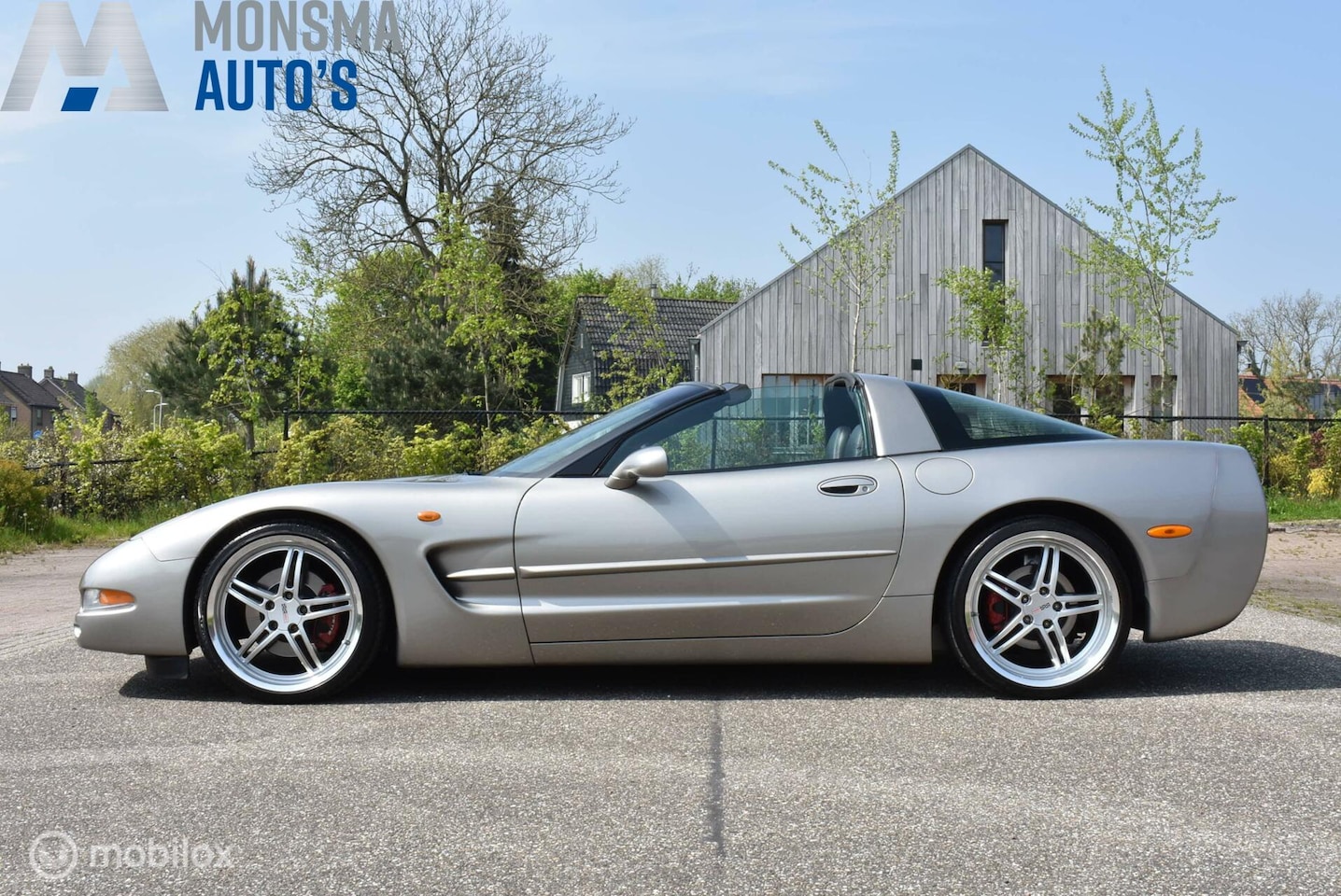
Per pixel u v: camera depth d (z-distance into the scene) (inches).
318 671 154.6
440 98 1180.5
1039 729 137.6
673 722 141.1
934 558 156.3
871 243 898.7
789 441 163.0
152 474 488.1
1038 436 166.1
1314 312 1754.4
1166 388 740.0
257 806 109.6
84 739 135.0
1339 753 126.4
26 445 584.7
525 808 108.5
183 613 155.3
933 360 991.6
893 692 158.9
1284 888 88.7
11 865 94.9
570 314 1540.4
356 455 500.7
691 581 155.8
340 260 1163.9
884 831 101.8
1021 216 997.2
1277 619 229.0
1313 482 570.3
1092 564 156.5
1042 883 89.8
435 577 155.3
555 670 174.1
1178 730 136.9
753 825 103.4
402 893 88.7
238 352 799.1
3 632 223.1
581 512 156.3
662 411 165.8
